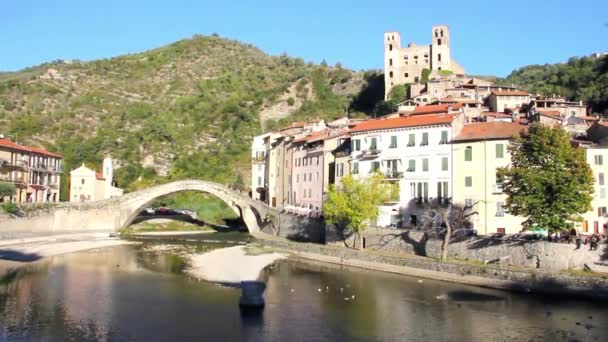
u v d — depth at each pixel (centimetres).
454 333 4650
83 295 5994
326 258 8850
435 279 7112
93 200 13950
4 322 4819
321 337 4531
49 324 4791
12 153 12206
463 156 8456
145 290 6353
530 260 6731
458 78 16525
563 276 6078
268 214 13025
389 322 4981
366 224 8712
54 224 11825
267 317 5156
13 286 6378
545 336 4559
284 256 9444
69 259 8781
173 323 4912
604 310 5412
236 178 18588
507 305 5622
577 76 17275
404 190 8994
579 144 8250
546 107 12569
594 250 6341
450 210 8456
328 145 11038
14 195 11900
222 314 5253
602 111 14525
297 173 12694
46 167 13962
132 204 13262
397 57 18550
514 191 7056
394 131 9219
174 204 17625
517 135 7562
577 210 6581
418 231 8112
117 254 9575
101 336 4484
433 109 10475
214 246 11075
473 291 6344
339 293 6238
